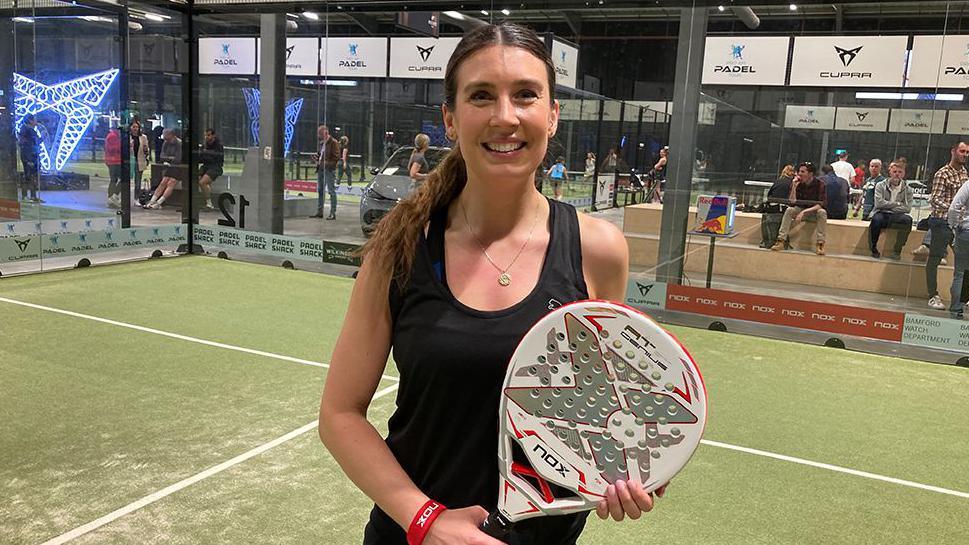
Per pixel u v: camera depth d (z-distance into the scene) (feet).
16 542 9.02
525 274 3.73
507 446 3.19
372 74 29.71
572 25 25.08
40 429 12.53
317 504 10.32
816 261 23.73
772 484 11.71
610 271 4.00
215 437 12.50
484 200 3.72
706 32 23.47
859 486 11.81
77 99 27.71
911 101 22.30
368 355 3.83
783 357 19.92
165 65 30.66
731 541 9.87
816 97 23.22
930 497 11.53
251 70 30.66
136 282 25.26
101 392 14.46
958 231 21.54
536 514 3.19
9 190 25.86
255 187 31.12
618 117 24.68
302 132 30.78
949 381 18.37
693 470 12.09
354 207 30.07
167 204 31.14
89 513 9.82
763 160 23.94
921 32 21.75
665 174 24.39
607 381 3.03
